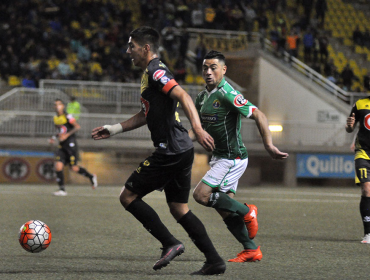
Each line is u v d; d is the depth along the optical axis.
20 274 15.53
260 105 82.50
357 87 82.88
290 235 25.33
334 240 23.78
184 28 85.12
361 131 24.34
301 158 69.12
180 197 15.48
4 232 24.45
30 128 66.00
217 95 17.83
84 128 66.56
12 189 53.19
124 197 15.48
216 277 15.30
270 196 51.34
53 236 23.67
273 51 85.81
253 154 69.31
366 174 23.62
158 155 15.04
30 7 86.69
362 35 99.06
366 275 15.92
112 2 95.50
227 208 17.58
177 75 77.94
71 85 73.81
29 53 81.00
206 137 13.86
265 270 16.53
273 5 97.50
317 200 47.19
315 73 82.06
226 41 85.44
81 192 50.91
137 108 75.00
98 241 22.38
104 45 83.81
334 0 109.94
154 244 21.69
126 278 15.04
